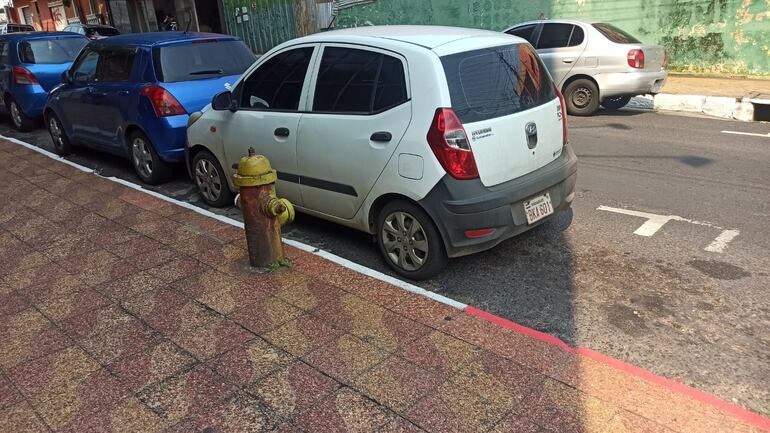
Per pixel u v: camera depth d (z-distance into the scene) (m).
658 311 3.67
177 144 6.12
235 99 5.08
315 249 4.53
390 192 3.97
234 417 2.70
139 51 6.32
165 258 4.43
